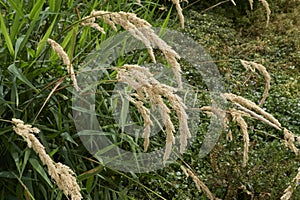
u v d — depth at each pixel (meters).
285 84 5.29
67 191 1.35
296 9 7.75
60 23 2.62
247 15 7.59
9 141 2.00
